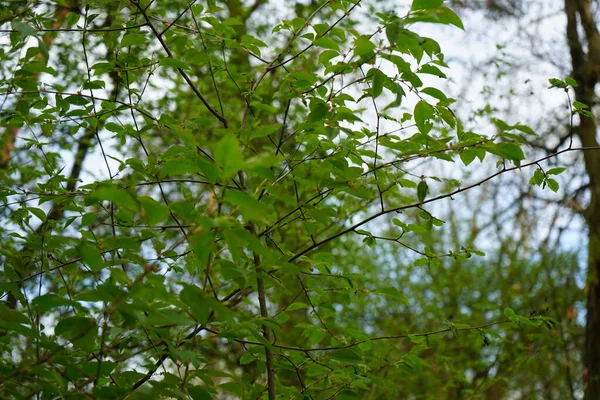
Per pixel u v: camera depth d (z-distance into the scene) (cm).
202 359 195
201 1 362
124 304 144
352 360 232
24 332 162
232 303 283
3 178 235
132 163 246
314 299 272
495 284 811
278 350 252
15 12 218
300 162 240
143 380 204
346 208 442
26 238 228
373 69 206
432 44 182
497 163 227
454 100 215
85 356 199
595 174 620
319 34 235
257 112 270
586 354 608
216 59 284
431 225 240
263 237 265
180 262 288
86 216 230
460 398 591
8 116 245
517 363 579
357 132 248
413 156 234
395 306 809
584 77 612
